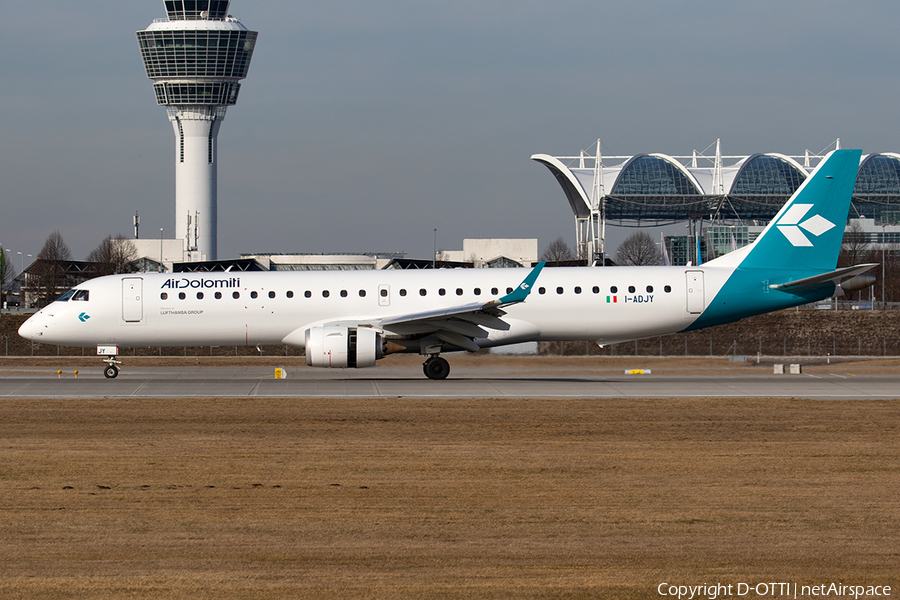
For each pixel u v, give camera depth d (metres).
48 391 110.31
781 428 82.00
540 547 47.00
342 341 115.06
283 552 46.03
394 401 99.62
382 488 58.75
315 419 87.00
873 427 82.69
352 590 40.94
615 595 40.66
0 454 69.56
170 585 41.53
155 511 53.34
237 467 64.88
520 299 112.62
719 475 62.59
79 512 53.09
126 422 85.44
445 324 117.81
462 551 46.28
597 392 108.88
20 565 44.19
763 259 126.38
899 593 41.09
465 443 74.25
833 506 54.62
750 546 47.28
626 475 62.53
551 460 67.38
